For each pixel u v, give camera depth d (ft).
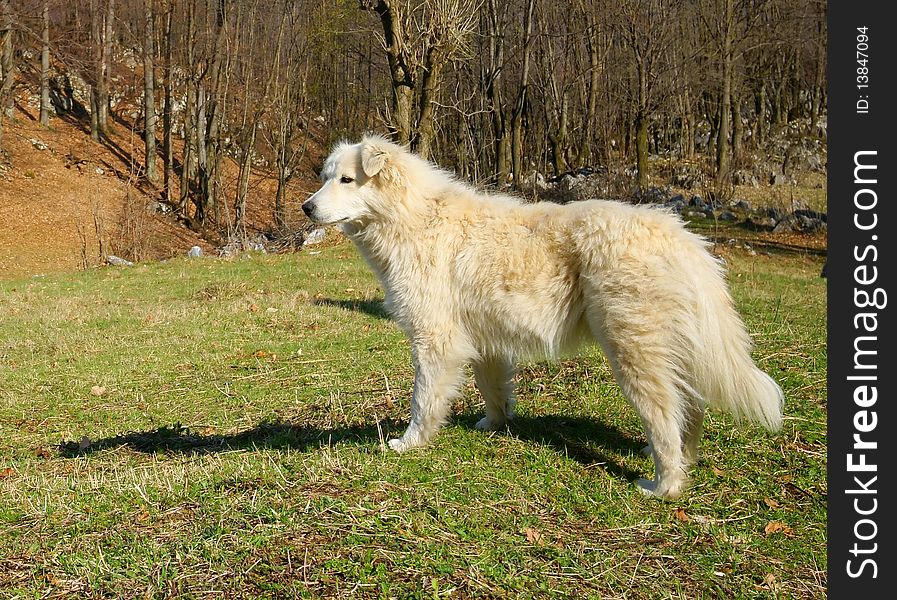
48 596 10.96
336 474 14.75
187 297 45.19
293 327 34.65
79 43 119.65
